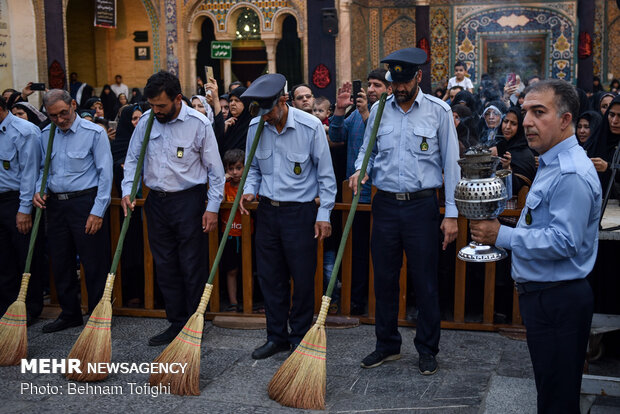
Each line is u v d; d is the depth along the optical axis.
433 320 4.05
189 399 3.75
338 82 16.06
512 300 4.75
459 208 2.76
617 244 4.33
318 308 5.07
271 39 17.08
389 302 4.16
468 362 4.23
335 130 5.32
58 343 4.69
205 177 4.60
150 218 4.57
